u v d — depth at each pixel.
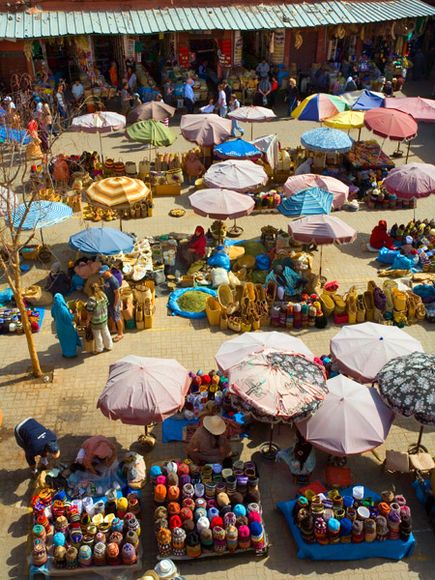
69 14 25.72
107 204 15.12
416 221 17.25
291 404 9.15
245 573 8.82
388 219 18.36
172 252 15.52
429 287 14.37
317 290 14.72
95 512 9.17
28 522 9.48
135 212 18.23
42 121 20.41
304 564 8.96
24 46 25.55
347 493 9.77
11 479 10.18
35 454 9.80
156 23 25.75
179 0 26.78
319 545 8.98
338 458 10.35
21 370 12.49
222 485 9.38
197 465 9.98
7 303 14.39
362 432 9.18
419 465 9.97
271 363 9.66
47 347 13.18
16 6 25.33
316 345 13.16
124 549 8.66
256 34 30.19
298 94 27.56
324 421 9.28
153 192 19.70
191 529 8.91
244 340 10.92
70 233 17.50
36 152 18.59
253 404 9.13
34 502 9.41
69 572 8.70
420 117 21.55
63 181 19.16
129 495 9.39
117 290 12.95
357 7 28.25
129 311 13.58
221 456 9.99
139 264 15.24
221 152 18.44
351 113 20.66
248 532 8.81
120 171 20.09
